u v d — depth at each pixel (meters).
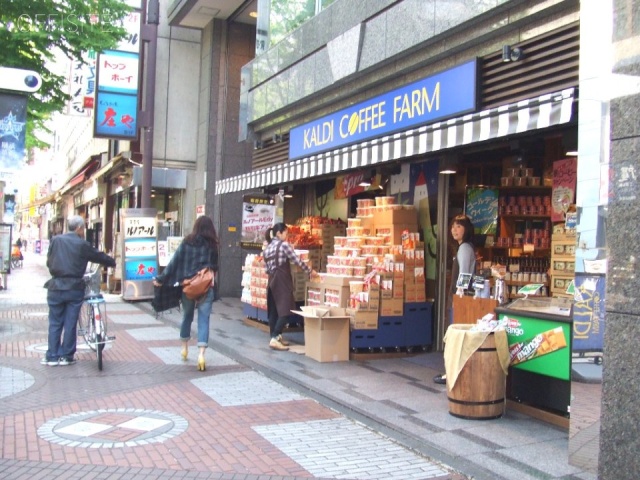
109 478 4.34
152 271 15.71
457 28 7.64
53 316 8.02
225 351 9.27
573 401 4.65
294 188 14.66
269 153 14.10
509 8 6.95
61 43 13.33
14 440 5.09
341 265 9.20
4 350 8.93
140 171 17.73
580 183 4.73
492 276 7.74
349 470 4.63
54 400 6.35
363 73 9.73
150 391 6.82
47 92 13.71
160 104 18.06
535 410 5.84
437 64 8.45
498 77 7.23
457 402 5.78
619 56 4.36
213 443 5.15
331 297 9.06
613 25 4.43
